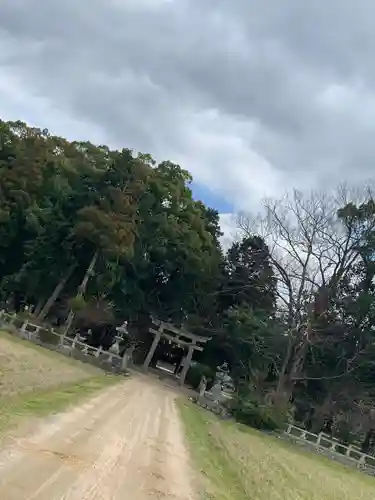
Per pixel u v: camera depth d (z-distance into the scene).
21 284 47.56
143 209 48.25
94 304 46.34
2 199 49.09
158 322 47.84
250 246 51.16
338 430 41.72
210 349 49.53
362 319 45.38
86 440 10.69
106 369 36.66
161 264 50.75
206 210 60.47
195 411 30.08
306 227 56.62
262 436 31.88
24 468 7.40
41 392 15.04
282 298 43.62
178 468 11.37
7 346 26.03
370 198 44.44
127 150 45.53
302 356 42.00
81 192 45.75
